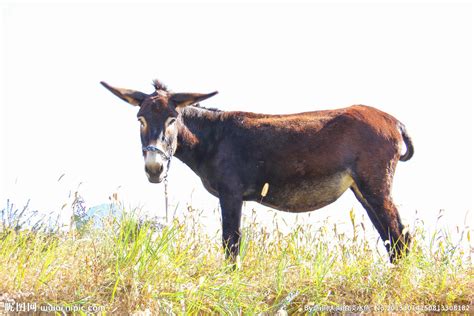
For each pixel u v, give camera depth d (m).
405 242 7.89
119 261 6.99
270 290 7.25
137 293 6.56
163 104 7.88
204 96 8.02
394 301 7.18
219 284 7.09
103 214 7.78
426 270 7.61
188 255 7.57
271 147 8.20
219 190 8.22
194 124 8.38
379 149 8.12
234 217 8.10
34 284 6.66
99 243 7.48
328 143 8.17
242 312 6.88
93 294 6.52
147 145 7.72
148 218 7.87
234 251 7.88
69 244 7.54
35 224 7.89
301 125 8.30
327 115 8.41
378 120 8.30
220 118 8.44
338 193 8.28
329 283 7.38
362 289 7.27
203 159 8.37
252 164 8.20
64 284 6.73
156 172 7.65
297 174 8.18
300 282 7.39
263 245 8.07
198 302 6.73
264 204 8.43
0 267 6.77
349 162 8.13
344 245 7.89
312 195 8.27
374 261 7.71
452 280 7.52
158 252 7.11
